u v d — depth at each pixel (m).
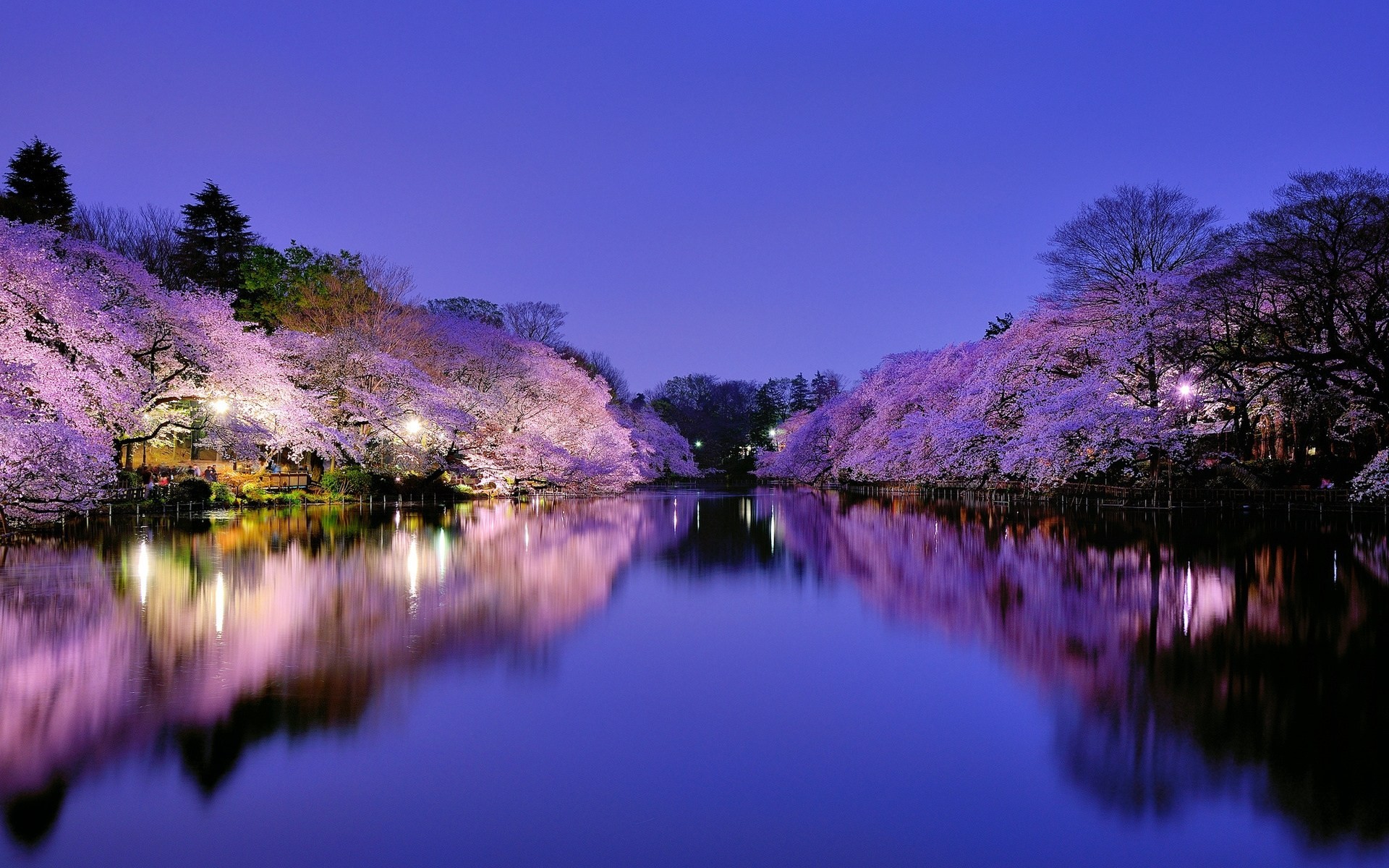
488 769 7.13
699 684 9.70
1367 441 35.53
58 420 19.77
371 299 45.91
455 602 14.41
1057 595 15.27
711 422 132.88
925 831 6.07
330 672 9.84
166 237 59.31
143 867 5.48
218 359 30.70
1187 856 5.71
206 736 7.71
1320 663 10.28
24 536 23.08
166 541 22.50
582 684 9.63
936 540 25.50
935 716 8.56
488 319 76.12
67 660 10.08
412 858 5.63
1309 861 5.63
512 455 47.06
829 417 70.88
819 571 18.92
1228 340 26.53
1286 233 24.42
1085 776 7.01
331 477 39.84
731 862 5.62
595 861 5.61
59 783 6.71
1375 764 7.18
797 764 7.31
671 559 21.00
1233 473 34.16
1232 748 7.56
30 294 20.97
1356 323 23.28
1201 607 13.75
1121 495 35.38
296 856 5.64
